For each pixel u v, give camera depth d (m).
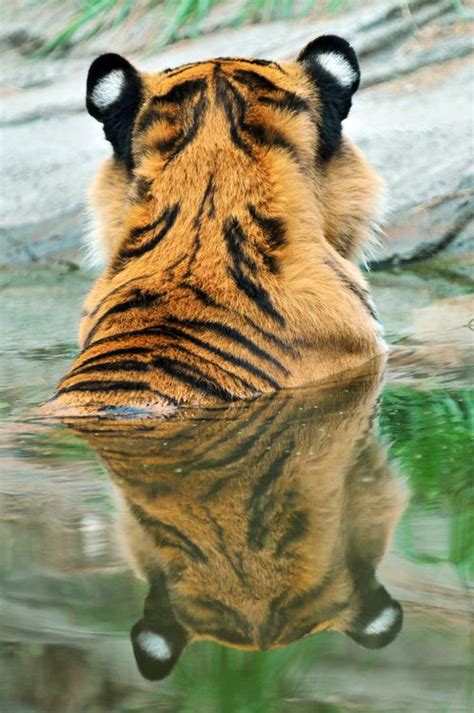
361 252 9.34
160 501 6.05
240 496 6.07
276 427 7.32
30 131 18.95
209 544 5.46
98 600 4.95
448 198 15.31
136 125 8.70
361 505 5.93
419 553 5.29
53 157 17.88
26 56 21.59
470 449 6.90
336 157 8.94
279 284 8.16
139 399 7.51
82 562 5.29
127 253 8.40
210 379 7.66
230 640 4.58
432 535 5.50
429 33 19.39
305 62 8.88
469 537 5.44
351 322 8.52
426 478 6.36
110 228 9.00
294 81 8.77
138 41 20.69
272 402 7.72
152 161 8.48
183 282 8.06
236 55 19.19
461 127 16.80
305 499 6.05
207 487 6.27
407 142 16.59
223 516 5.82
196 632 4.64
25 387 9.16
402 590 4.94
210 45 19.89
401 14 19.58
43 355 10.54
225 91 8.51
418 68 18.72
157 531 5.62
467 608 4.77
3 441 7.23
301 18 20.14
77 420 7.49
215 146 8.34
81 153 17.91
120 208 8.89
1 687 4.30
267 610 4.81
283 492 6.14
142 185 8.47
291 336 8.13
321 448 6.96
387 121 17.28
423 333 10.58
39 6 22.47
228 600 4.91
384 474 6.41
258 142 8.38
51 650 4.51
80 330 8.73
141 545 5.46
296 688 4.21
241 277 8.09
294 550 5.37
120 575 5.13
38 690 4.25
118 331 7.97
